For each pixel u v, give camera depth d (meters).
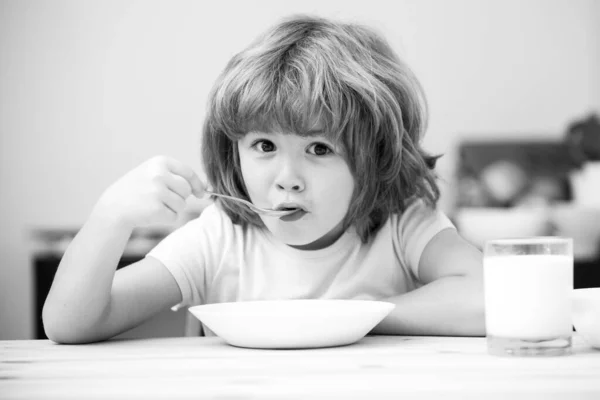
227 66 1.21
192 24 3.48
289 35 1.19
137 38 3.47
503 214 2.64
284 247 1.30
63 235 2.94
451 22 3.49
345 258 1.29
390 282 1.31
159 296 1.22
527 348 0.79
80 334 1.03
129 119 3.46
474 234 2.66
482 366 0.74
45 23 3.44
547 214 2.63
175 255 1.27
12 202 3.42
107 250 1.06
